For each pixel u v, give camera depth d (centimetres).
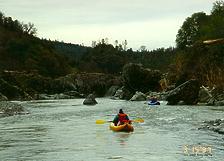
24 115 5088
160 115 4759
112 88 13112
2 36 17162
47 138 3020
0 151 2478
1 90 10131
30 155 2341
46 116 4947
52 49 17700
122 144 2697
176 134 3097
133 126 3700
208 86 8362
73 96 11925
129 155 2298
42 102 8938
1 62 15200
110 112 5572
